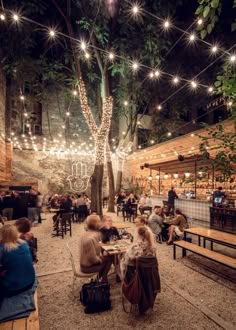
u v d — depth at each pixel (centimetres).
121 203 1314
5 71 1398
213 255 483
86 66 1505
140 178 1780
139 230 373
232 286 436
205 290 420
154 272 351
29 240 418
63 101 1738
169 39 1368
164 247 701
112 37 1153
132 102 1633
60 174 1672
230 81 269
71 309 358
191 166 1105
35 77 1530
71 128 1761
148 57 1262
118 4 1062
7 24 1185
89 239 403
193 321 328
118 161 1812
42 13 1163
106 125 1081
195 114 2106
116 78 1750
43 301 382
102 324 322
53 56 1611
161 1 1137
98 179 1099
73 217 1141
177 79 728
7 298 287
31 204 1086
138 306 352
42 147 1644
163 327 315
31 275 307
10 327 252
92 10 1088
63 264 549
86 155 1777
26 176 1541
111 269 532
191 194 1217
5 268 294
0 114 1261
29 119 1605
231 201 933
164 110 1877
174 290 418
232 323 320
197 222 1005
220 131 405
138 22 1131
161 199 1308
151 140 1789
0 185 1222
